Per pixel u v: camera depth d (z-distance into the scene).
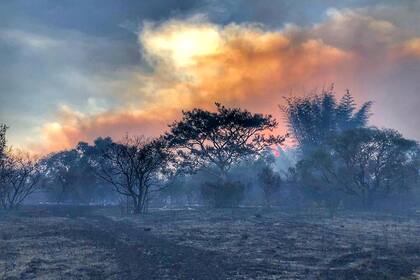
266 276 15.13
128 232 27.36
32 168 58.81
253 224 31.34
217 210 43.31
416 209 46.16
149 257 18.42
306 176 50.81
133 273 15.36
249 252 20.16
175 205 60.22
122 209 45.84
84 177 65.50
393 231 27.73
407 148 47.53
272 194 53.50
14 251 19.77
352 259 18.59
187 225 31.30
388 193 47.66
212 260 17.92
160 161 51.25
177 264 16.95
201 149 63.69
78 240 23.38
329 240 23.92
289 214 39.34
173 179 61.62
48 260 17.70
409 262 17.83
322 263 17.75
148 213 43.34
